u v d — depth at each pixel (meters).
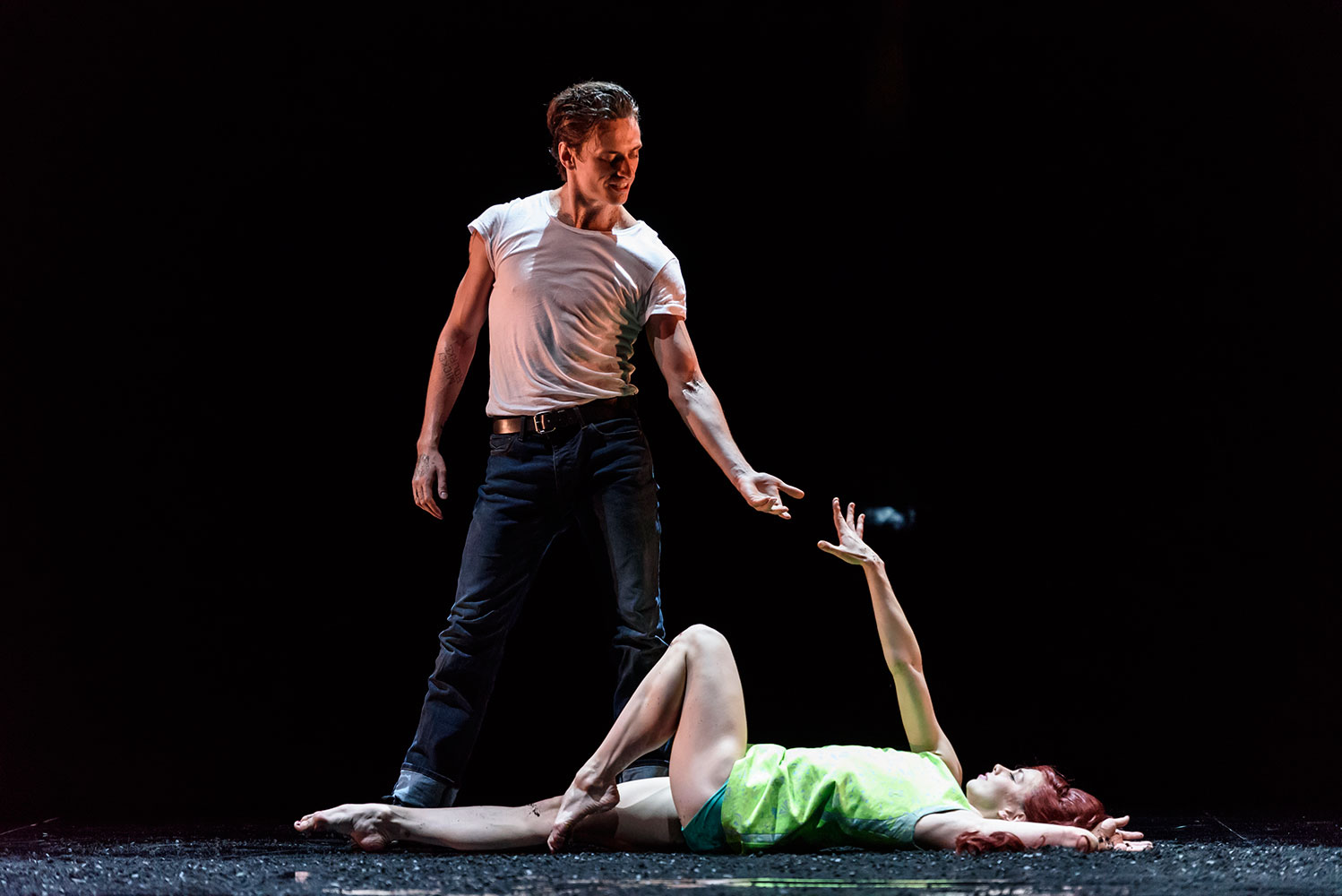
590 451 7.36
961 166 14.02
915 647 6.53
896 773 6.09
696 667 6.29
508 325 7.45
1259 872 5.05
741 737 6.27
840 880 4.68
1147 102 13.75
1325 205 13.74
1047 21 13.57
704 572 14.61
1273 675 14.05
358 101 13.24
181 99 13.10
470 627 7.26
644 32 13.34
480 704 7.26
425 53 13.13
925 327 14.42
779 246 14.18
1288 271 13.95
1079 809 6.29
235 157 13.32
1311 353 14.02
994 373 14.48
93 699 13.46
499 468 7.41
